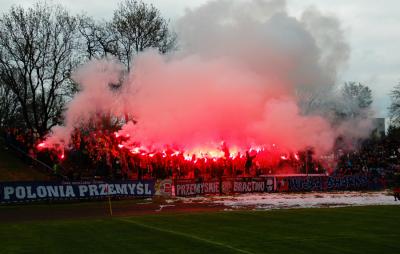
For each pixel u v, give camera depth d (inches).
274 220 896.3
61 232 759.1
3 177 1459.2
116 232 752.3
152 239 683.4
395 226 815.7
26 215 1005.8
